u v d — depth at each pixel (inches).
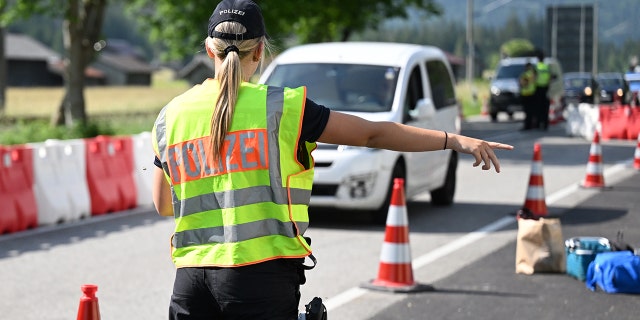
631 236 813.2
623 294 600.4
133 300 594.6
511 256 731.4
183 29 2650.1
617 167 1366.9
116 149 993.5
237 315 247.0
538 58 2245.3
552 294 601.0
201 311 252.2
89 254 748.6
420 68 952.9
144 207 1020.5
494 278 650.8
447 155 1003.3
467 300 587.5
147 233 849.5
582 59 3698.3
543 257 662.5
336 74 912.9
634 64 2802.7
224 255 245.8
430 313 555.5
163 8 2615.7
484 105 3186.5
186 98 256.1
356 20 2763.3
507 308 566.3
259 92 250.8
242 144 246.8
